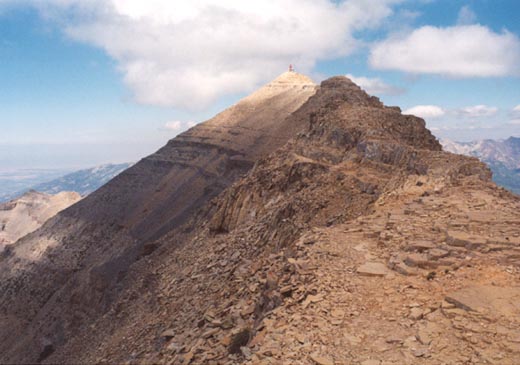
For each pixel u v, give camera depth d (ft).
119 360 126.31
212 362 61.72
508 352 41.50
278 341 47.98
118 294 296.92
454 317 48.03
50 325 388.78
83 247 557.33
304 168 169.48
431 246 65.72
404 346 44.21
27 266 556.10
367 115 191.42
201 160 639.76
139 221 559.38
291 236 122.72
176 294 142.31
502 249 62.49
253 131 637.71
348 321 49.88
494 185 100.48
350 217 116.26
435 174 110.93
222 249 154.92
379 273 60.18
